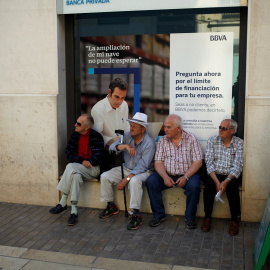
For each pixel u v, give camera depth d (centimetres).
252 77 450
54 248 403
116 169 487
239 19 473
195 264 368
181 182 449
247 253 390
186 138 466
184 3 467
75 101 534
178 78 497
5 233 441
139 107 516
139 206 457
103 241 419
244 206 465
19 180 530
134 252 393
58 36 509
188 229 448
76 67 530
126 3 482
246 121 452
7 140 528
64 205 486
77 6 495
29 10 507
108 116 528
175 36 492
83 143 498
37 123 515
